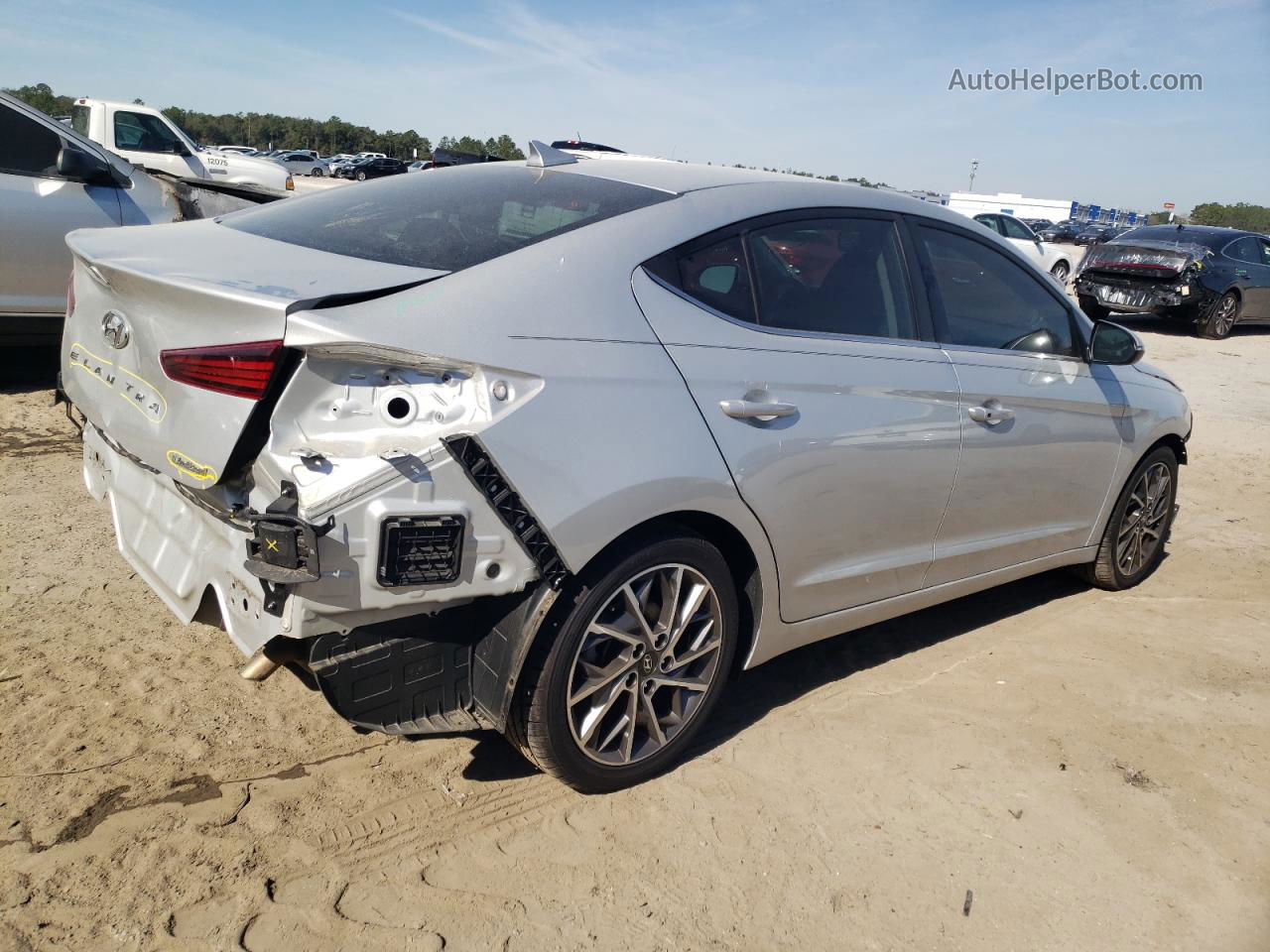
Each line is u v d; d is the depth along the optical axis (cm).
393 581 212
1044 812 282
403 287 226
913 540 334
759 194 299
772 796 278
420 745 289
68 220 591
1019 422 358
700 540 265
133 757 268
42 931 206
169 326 229
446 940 216
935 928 235
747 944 224
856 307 313
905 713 330
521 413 223
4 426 531
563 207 277
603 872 242
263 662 220
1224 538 550
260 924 215
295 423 213
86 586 363
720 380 265
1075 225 5794
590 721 256
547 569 230
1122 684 361
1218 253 1448
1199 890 255
